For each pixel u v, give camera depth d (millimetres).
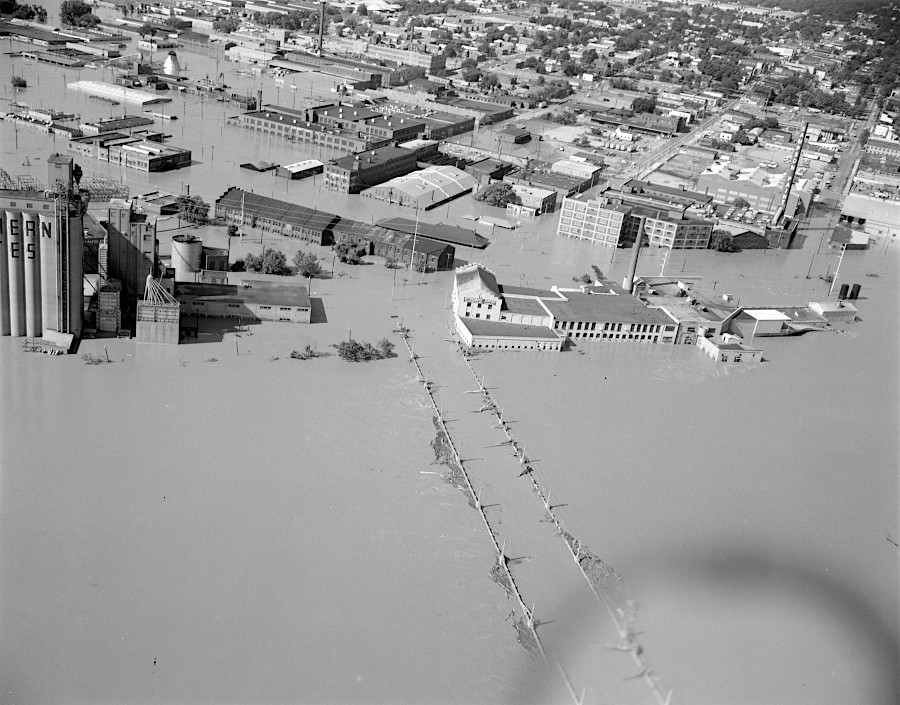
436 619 171375
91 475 198125
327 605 170750
